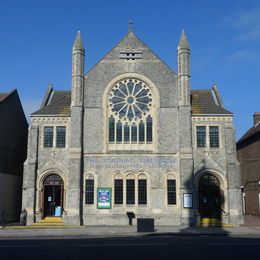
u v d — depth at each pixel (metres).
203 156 40.03
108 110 40.94
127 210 39.22
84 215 38.97
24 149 50.25
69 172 38.97
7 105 44.75
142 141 40.50
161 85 41.25
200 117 40.56
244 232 32.12
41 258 17.61
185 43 41.09
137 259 17.33
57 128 40.75
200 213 39.28
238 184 39.44
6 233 31.50
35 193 39.41
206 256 18.25
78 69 40.78
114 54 41.84
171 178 39.66
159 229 34.84
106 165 39.91
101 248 21.19
